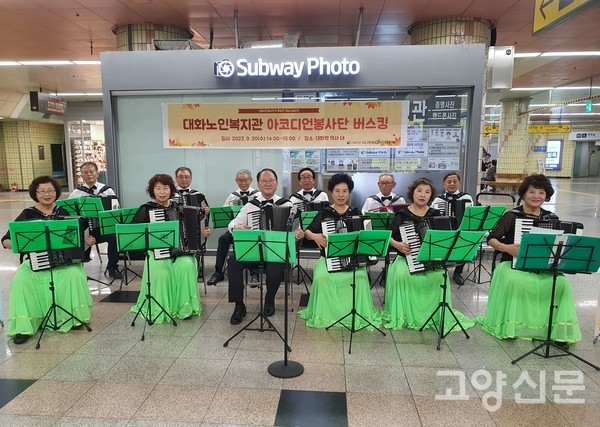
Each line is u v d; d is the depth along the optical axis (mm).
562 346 3348
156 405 2578
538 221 3357
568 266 2973
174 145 5957
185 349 3324
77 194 5406
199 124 5887
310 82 5551
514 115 16109
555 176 25219
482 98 5477
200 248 4191
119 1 6125
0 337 3500
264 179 4043
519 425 2400
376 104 5641
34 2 6137
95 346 3367
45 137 17641
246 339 3502
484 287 4906
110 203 5348
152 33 7188
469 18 6930
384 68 5465
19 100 14445
